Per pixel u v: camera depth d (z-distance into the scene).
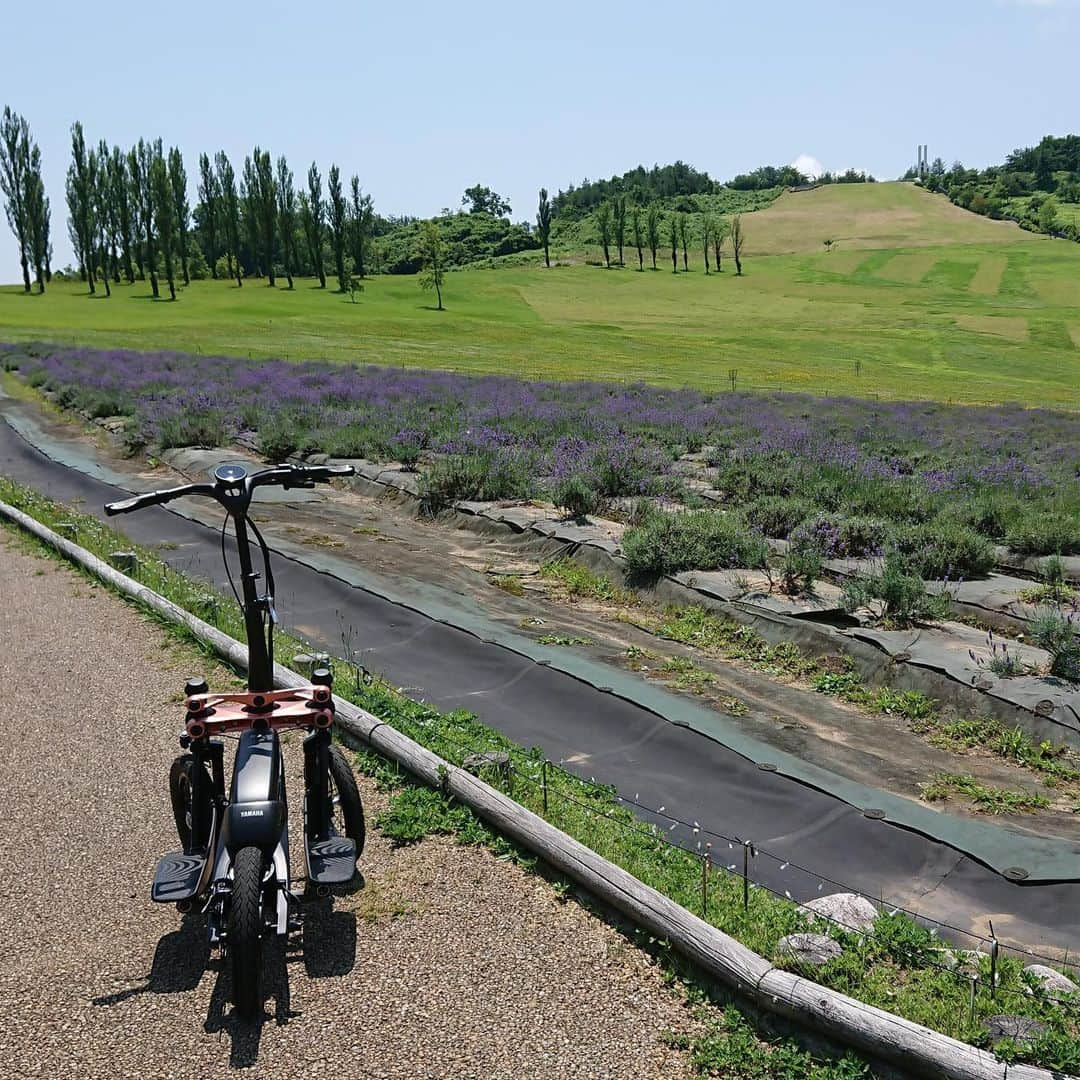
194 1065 4.38
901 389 56.25
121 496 20.52
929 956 5.37
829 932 5.43
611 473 19.09
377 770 7.36
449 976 5.02
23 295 111.06
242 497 5.04
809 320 107.12
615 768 8.49
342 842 5.27
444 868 6.10
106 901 5.75
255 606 5.18
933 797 8.16
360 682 9.21
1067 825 7.76
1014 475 20.89
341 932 5.42
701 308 120.81
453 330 84.56
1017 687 9.80
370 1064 4.39
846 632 11.42
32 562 14.08
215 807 5.38
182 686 9.30
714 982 4.97
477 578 14.60
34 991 4.91
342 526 17.91
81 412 31.41
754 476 19.67
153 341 63.09
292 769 7.44
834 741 9.29
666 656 11.48
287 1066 4.37
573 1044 4.54
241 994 4.44
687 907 5.68
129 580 12.32
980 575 14.27
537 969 5.09
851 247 193.50
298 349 61.19
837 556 14.77
